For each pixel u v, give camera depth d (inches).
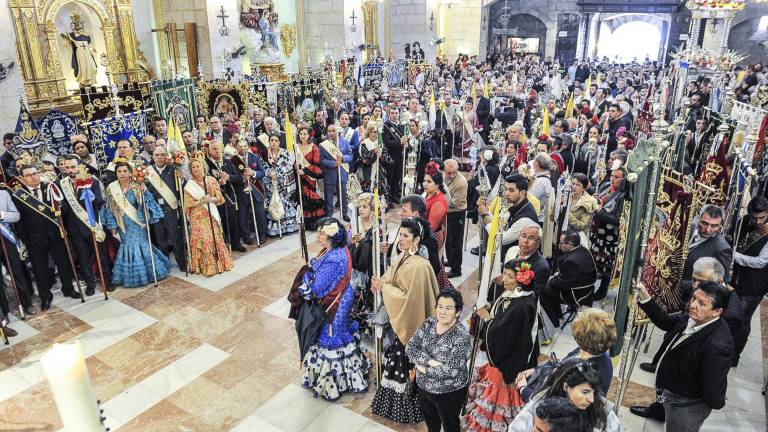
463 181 250.1
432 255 185.2
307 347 177.0
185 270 278.7
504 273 138.6
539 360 201.3
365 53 837.8
